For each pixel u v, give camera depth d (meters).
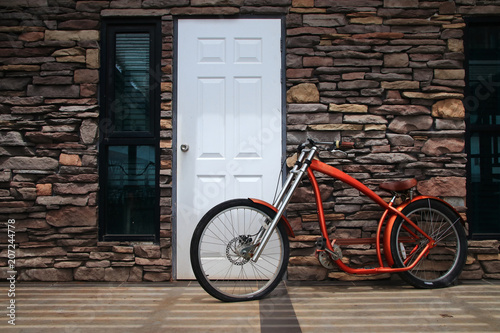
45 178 2.55
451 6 2.59
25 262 2.53
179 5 2.60
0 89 2.57
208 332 1.73
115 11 2.60
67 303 2.12
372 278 2.55
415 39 2.60
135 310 2.01
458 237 2.42
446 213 2.42
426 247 2.37
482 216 2.66
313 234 2.55
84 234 2.56
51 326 1.80
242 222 2.59
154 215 2.65
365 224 2.56
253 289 2.37
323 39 2.60
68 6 2.60
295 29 2.60
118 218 2.67
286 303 2.12
